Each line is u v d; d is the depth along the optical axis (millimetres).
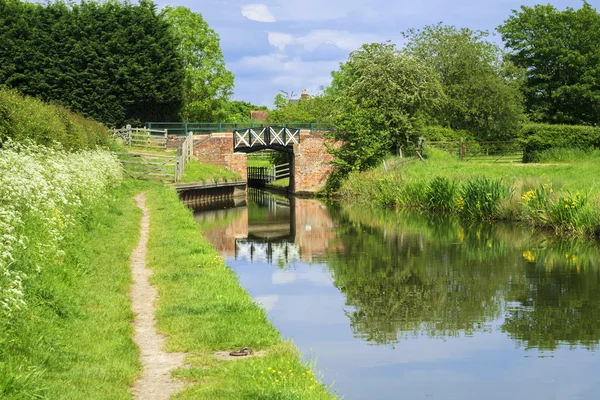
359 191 41875
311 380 8898
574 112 66500
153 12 55625
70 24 53000
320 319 14734
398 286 18062
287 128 47531
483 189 30891
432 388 10914
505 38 69688
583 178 32469
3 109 24188
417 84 47750
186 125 50281
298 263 21406
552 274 19266
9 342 8453
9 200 12625
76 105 52344
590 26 65750
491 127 57156
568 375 11594
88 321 10562
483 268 20203
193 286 13266
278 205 40969
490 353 12680
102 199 23031
